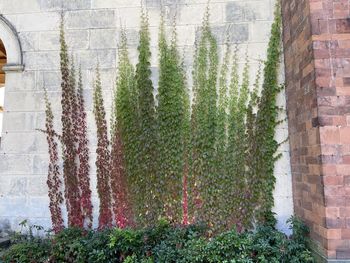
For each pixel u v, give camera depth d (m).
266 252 3.22
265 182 3.90
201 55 4.16
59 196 4.14
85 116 4.23
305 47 3.23
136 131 4.12
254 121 4.01
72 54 4.34
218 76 4.14
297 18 3.49
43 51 4.39
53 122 4.26
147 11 4.32
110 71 4.27
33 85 4.34
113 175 4.09
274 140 3.96
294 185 3.80
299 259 3.16
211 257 3.19
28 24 4.44
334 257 2.80
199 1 4.27
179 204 3.96
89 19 4.39
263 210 3.86
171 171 4.00
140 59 4.22
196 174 3.98
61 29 4.39
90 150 4.18
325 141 2.92
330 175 2.88
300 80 3.43
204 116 4.06
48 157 4.21
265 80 4.04
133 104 4.17
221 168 3.97
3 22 4.44
